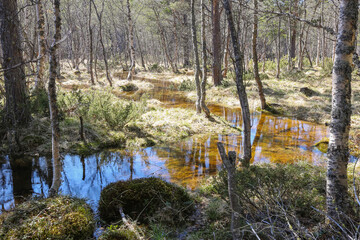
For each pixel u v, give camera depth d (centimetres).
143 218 426
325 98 1447
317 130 1042
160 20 3269
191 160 751
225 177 469
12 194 546
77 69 3098
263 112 1347
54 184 487
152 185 463
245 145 623
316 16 2055
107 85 2127
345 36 309
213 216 420
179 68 3822
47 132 874
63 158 759
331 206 324
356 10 305
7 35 777
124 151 836
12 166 692
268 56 3788
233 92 1695
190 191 537
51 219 373
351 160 681
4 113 830
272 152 796
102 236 354
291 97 1510
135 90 2061
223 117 1252
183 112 1213
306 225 352
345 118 317
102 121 1018
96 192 558
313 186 473
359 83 1666
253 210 372
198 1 2244
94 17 3556
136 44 5244
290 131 1035
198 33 3020
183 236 379
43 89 1101
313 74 2033
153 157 782
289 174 478
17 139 757
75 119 989
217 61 1891
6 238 334
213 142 918
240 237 302
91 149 827
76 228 370
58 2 450
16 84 850
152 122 1056
